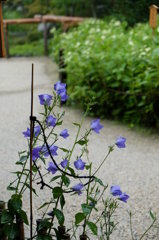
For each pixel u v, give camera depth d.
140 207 3.45
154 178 4.03
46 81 8.38
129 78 5.57
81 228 3.06
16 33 14.31
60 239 2.35
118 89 5.80
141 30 7.61
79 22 10.98
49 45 12.66
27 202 3.45
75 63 6.31
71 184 3.82
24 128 5.49
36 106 6.52
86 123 5.62
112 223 2.57
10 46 13.40
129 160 4.47
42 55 12.08
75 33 8.48
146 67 5.54
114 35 7.20
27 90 7.63
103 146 4.87
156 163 4.39
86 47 6.87
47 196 3.55
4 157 4.48
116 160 4.46
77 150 4.71
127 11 8.75
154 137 5.16
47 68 9.87
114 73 5.83
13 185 3.75
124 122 5.66
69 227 3.07
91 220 3.19
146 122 5.55
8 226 2.29
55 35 9.90
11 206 2.26
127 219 3.24
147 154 4.64
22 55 12.10
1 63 10.87
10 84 8.24
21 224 2.31
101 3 12.92
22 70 9.73
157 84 5.27
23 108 6.43
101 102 5.88
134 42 6.59
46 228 2.34
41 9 15.12
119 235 3.02
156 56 5.42
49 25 13.38
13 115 6.07
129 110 5.78
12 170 4.12
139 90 5.46
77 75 6.20
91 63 6.02
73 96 6.07
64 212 3.32
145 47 6.03
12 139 5.07
